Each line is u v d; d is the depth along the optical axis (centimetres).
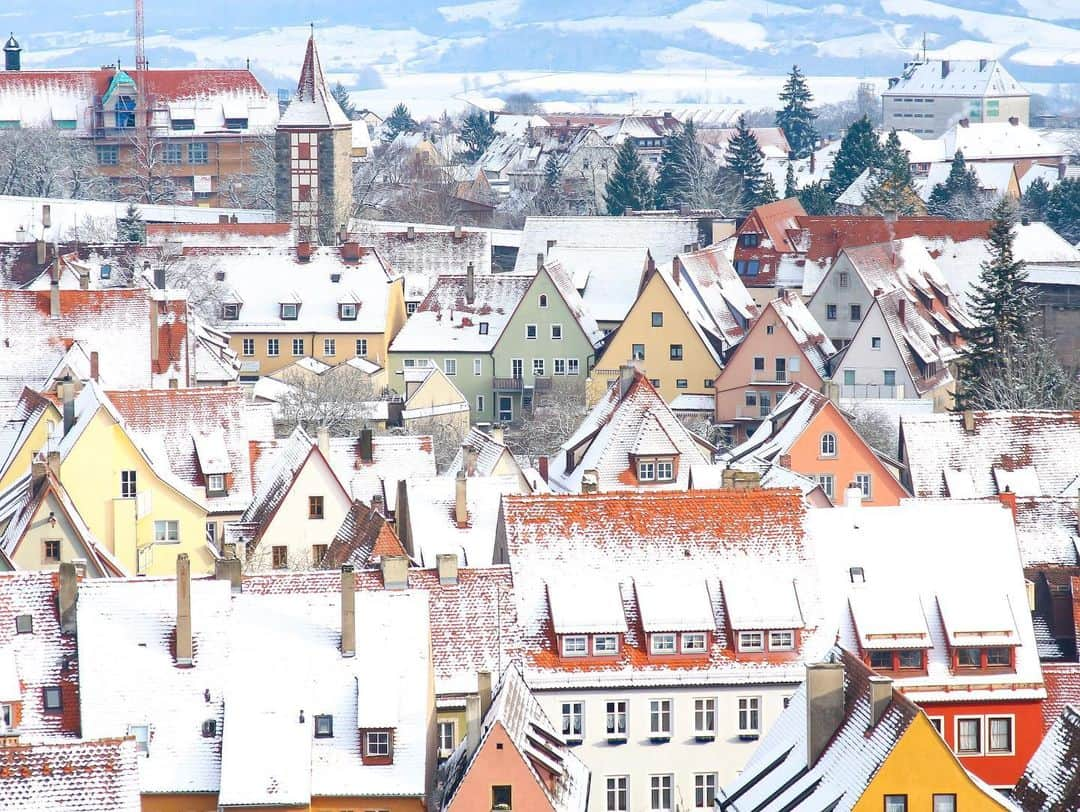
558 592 14950
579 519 15338
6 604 13912
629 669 14788
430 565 17062
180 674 13525
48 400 19388
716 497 15500
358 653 13562
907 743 11400
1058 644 15838
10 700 13525
